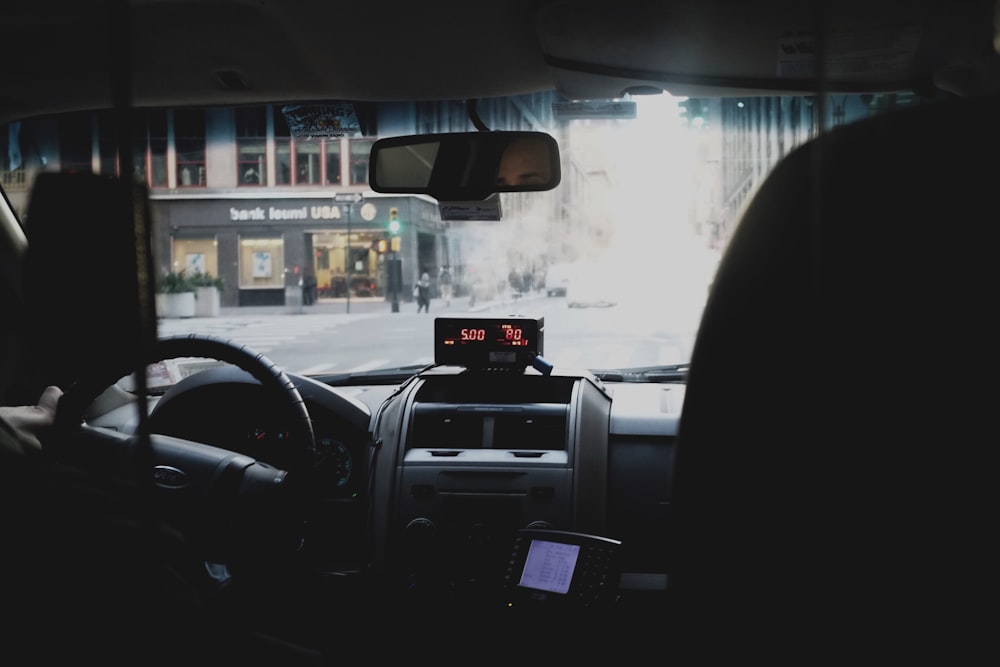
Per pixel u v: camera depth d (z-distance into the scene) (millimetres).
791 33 2338
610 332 13930
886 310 976
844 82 2631
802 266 1027
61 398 1666
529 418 2977
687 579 1096
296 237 33094
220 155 32594
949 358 956
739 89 2797
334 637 2832
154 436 2209
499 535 2859
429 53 2730
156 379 3000
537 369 3041
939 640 961
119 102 947
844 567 994
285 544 2180
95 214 1231
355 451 3053
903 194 977
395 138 2742
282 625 2457
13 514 888
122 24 943
